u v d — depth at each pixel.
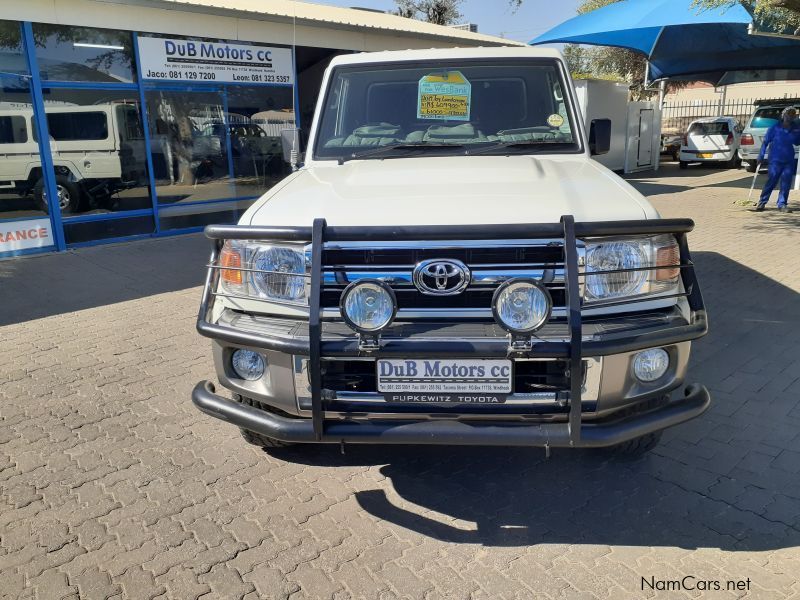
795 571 2.92
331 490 3.64
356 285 2.70
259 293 3.11
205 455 4.04
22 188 9.67
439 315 2.90
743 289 7.32
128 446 4.16
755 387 4.82
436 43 15.36
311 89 15.87
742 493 3.53
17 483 3.73
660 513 3.37
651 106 22.00
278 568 3.01
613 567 2.98
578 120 4.29
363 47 13.80
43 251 9.99
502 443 2.82
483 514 3.40
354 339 2.81
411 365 2.80
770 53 17.20
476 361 2.78
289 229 2.93
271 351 3.00
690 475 3.71
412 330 2.84
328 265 2.93
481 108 4.38
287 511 3.45
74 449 4.12
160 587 2.88
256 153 12.75
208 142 11.94
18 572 2.99
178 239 11.19
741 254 9.06
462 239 2.81
